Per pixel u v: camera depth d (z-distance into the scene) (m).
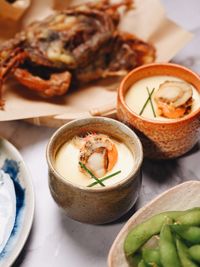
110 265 0.34
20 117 0.45
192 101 0.42
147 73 0.45
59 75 0.48
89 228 0.40
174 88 0.41
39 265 0.38
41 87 0.47
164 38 0.52
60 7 0.56
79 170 0.38
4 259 0.36
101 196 0.36
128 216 0.41
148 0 0.55
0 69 0.48
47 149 0.37
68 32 0.50
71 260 0.38
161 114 0.41
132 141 0.39
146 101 0.43
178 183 0.43
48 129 0.47
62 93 0.48
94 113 0.46
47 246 0.39
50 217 0.41
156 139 0.41
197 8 0.60
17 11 0.53
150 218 0.36
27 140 0.47
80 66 0.50
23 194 0.40
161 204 0.38
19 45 0.50
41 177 0.44
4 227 0.38
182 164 0.45
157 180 0.43
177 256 0.33
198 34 0.56
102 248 0.39
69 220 0.40
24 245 0.38
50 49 0.49
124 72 0.50
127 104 0.43
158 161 0.44
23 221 0.38
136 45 0.51
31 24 0.52
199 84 0.43
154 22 0.53
